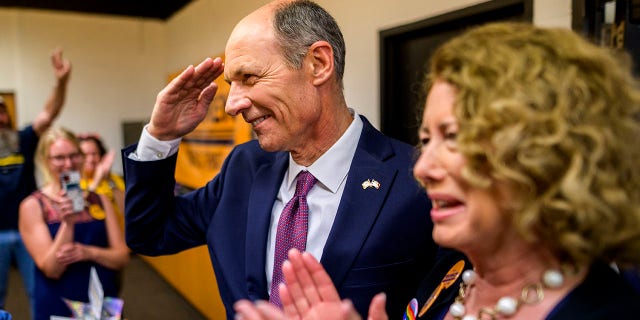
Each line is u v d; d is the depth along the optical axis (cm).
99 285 150
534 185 44
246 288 96
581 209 42
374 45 229
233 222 103
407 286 90
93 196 188
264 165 106
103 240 184
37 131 270
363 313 86
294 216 94
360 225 88
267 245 97
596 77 45
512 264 55
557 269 53
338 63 91
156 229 106
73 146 186
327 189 93
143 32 532
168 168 101
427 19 197
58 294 172
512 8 171
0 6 472
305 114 86
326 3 265
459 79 48
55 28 494
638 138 45
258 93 83
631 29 108
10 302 361
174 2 471
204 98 99
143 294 376
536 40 48
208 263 312
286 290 64
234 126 279
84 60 509
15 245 243
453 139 50
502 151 43
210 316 313
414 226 88
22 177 258
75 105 507
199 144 332
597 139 42
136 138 475
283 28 82
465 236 51
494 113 44
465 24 191
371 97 235
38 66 490
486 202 49
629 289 53
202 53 416
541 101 43
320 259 89
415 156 80
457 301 65
